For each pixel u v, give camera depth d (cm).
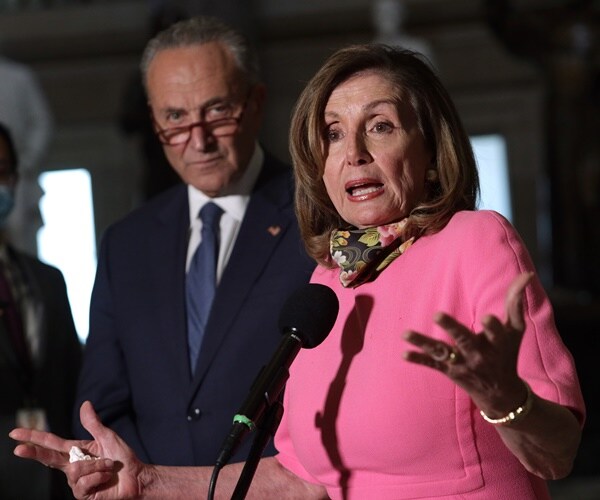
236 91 482
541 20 1300
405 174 330
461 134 336
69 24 1664
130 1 1666
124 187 1673
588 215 1287
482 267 308
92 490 343
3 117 977
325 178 339
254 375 453
